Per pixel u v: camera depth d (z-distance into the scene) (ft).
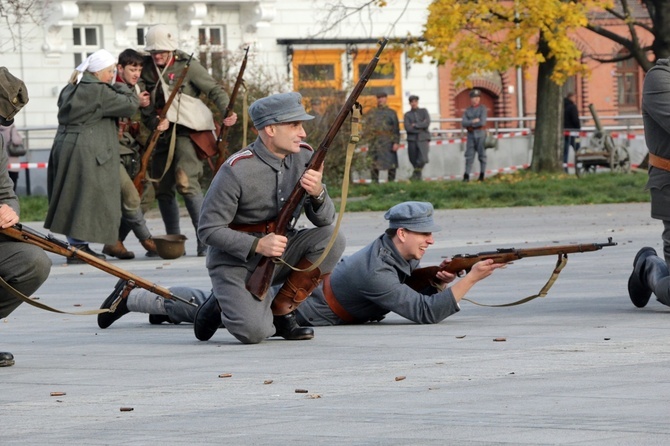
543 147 274.16
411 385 53.21
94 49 306.14
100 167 116.57
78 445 43.73
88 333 75.72
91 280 108.99
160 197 127.13
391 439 42.70
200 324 69.46
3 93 61.98
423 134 275.80
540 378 53.78
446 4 239.50
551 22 235.81
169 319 77.77
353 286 72.74
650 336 65.26
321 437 43.39
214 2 316.40
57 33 300.81
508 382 53.11
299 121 66.39
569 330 68.74
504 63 239.91
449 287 72.54
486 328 70.95
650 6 270.26
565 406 47.44
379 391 52.03
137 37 310.04
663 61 72.54
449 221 173.78
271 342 68.23
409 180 267.80
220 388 54.03
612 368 55.72
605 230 148.77
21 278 62.13
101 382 56.75
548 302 83.15
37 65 300.40
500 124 371.35
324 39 326.24
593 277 98.48
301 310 74.13
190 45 289.74
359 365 59.06
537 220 171.32
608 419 44.88
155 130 120.16
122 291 76.74
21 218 191.52
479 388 51.90
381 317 75.41
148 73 121.49
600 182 235.40
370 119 238.68
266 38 324.80
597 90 398.62
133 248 140.77
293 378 55.98
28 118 299.99
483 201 208.64
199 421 46.98
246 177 66.33
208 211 66.44
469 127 269.44
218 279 67.87
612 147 278.05
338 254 68.54
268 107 66.03
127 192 121.49
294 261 68.23
